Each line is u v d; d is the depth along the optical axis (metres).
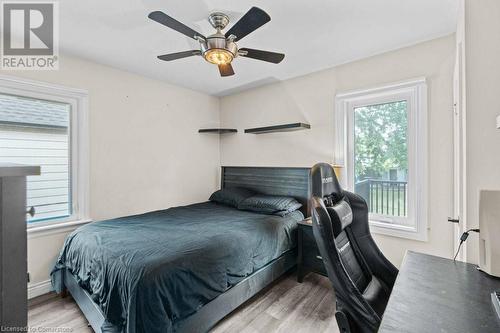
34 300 2.25
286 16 1.89
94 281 1.68
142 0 1.69
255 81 3.37
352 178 2.79
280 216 2.74
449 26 2.03
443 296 0.90
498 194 1.03
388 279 1.46
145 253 1.64
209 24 1.98
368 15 1.88
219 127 4.09
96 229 2.21
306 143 3.11
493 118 1.10
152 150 3.25
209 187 3.98
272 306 2.13
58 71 2.47
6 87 2.23
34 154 2.41
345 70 2.78
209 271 1.69
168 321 1.40
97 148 2.75
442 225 2.18
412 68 2.34
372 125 2.67
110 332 1.45
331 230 1.17
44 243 2.40
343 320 1.10
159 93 3.32
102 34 2.15
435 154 2.21
